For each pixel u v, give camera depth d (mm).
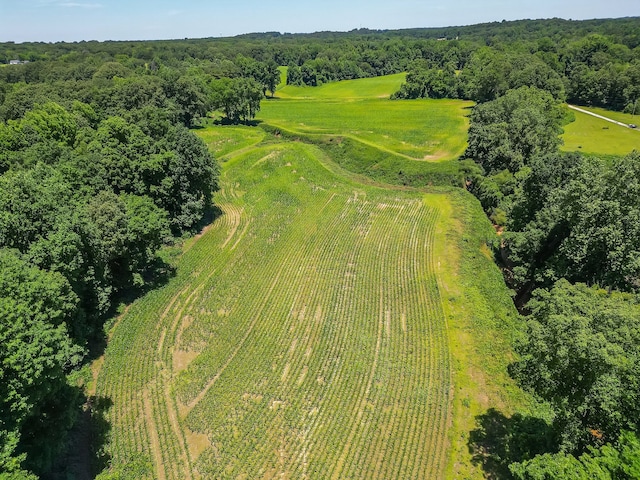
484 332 46281
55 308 32219
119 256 49406
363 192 83750
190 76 153250
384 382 40250
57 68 166125
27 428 28719
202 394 39375
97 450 33281
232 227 71000
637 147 108438
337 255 61406
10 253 34906
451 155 109000
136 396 38688
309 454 33688
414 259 60188
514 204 61250
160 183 62156
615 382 23141
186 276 56531
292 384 40031
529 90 111562
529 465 23641
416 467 32656
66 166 51812
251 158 100938
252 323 48250
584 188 44281
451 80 176000
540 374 26109
